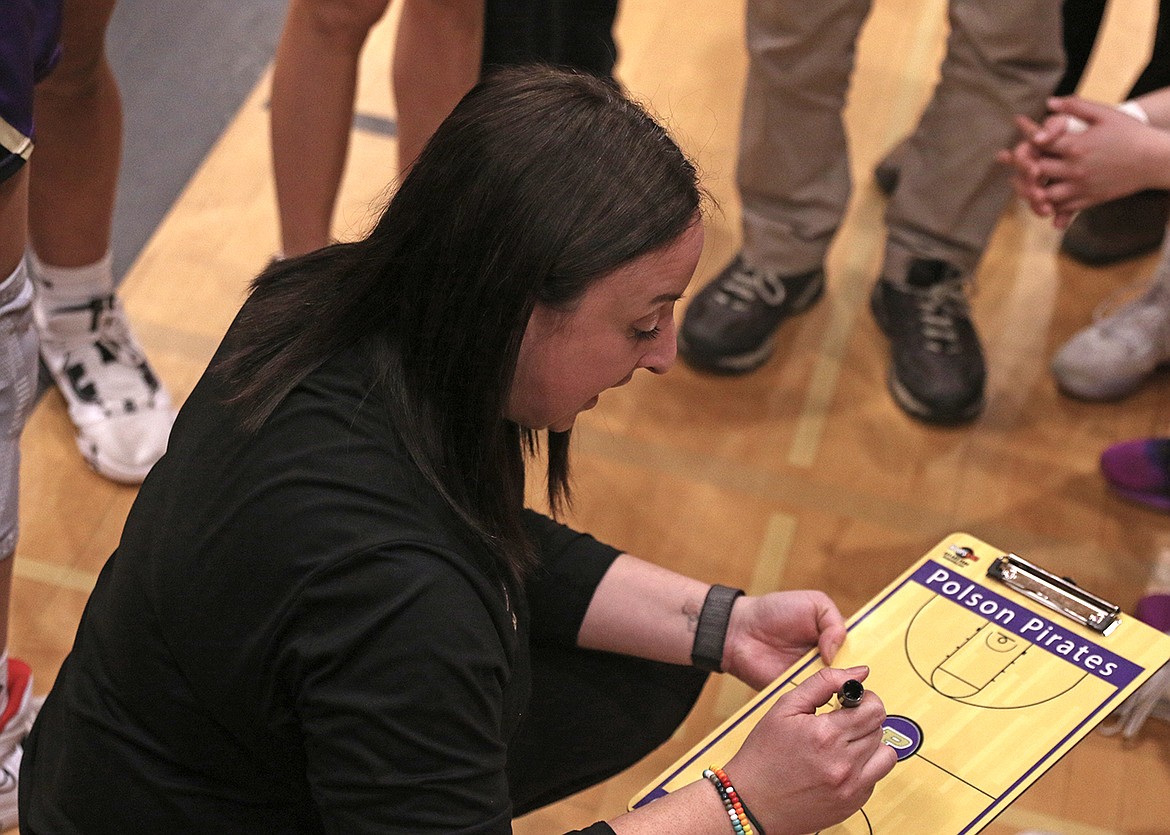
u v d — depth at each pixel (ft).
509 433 3.91
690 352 8.73
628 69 10.68
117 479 7.70
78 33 6.47
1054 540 7.92
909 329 8.66
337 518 3.42
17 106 4.52
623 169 3.29
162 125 9.82
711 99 10.50
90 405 7.79
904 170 8.63
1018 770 4.07
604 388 3.66
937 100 8.27
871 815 3.97
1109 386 8.63
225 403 3.66
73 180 7.19
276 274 3.91
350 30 7.02
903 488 8.17
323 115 7.32
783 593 4.77
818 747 3.68
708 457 8.26
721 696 7.00
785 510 7.98
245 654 3.52
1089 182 6.58
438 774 3.39
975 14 7.70
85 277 7.70
